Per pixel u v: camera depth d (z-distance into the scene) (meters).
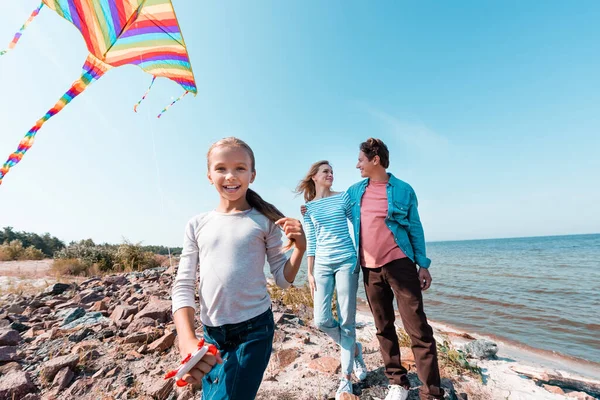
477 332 5.63
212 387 1.20
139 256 10.95
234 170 1.43
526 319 6.46
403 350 3.05
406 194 2.29
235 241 1.37
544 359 4.22
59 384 2.19
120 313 3.75
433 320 6.68
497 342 5.02
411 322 1.98
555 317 6.55
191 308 1.24
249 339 1.26
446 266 21.94
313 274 2.59
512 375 2.81
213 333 1.30
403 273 2.07
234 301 1.29
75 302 4.61
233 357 1.22
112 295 5.25
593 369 3.85
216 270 1.33
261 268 1.41
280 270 1.40
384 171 2.49
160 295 5.02
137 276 7.62
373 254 2.20
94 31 1.40
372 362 2.81
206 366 0.89
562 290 10.12
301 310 4.73
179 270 1.39
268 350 1.30
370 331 4.29
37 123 1.18
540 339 5.16
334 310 4.15
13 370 2.40
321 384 2.36
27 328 3.48
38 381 2.27
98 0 1.34
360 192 2.50
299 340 3.32
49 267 10.18
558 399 2.42
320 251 2.47
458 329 5.89
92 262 10.11
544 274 15.50
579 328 5.73
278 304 5.00
